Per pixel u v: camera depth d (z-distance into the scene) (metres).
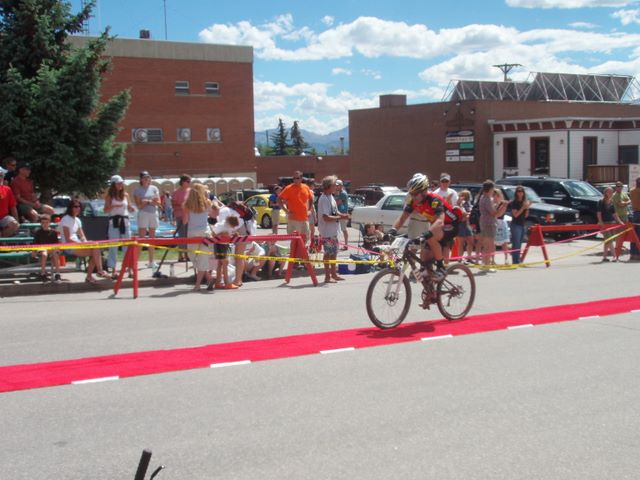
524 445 4.70
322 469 4.31
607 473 4.28
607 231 15.91
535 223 20.38
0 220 12.45
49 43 18.86
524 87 48.84
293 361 6.79
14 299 10.65
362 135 49.16
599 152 39.62
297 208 12.53
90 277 11.57
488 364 6.70
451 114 43.59
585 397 5.72
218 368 6.54
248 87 46.34
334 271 12.56
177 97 44.03
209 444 4.70
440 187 14.23
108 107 19.02
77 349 7.32
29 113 17.64
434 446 4.68
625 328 8.37
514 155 41.28
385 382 6.11
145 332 8.14
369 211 21.25
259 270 13.19
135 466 4.36
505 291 11.30
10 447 4.66
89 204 19.55
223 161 45.84
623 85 53.22
